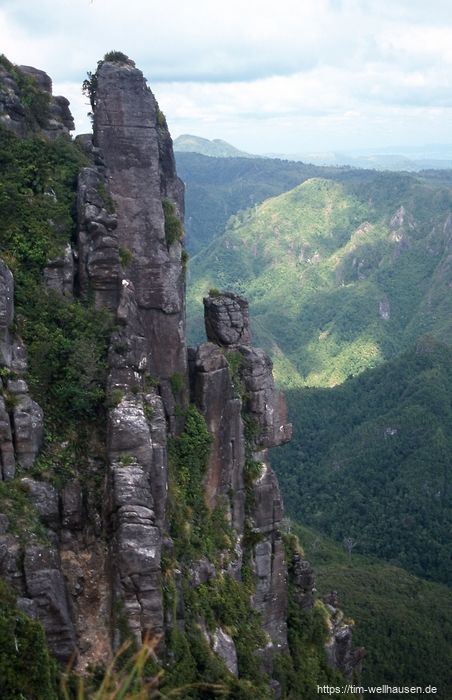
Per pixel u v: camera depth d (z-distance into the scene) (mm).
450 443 155625
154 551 22953
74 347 26875
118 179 31047
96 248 28531
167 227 31859
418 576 123938
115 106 31062
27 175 29203
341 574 100625
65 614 20984
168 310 30797
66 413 26469
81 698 13094
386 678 70250
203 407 31688
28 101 31453
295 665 34594
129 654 21688
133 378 27141
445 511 138500
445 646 77375
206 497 31625
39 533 21891
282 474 168250
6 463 23266
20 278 27281
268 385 34781
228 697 24938
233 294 35656
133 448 24875
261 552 33469
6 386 24594
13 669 17891
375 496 148000
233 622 29766
